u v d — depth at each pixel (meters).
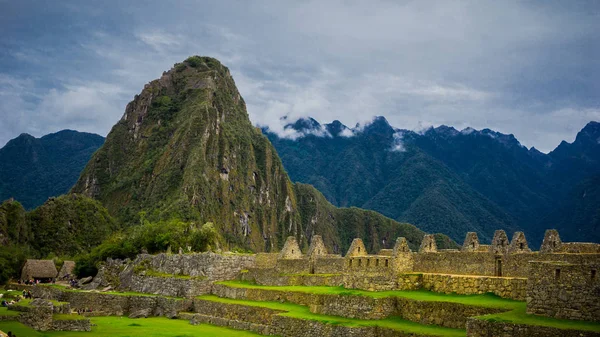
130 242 133.38
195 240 135.00
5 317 69.25
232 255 100.62
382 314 60.72
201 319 81.50
